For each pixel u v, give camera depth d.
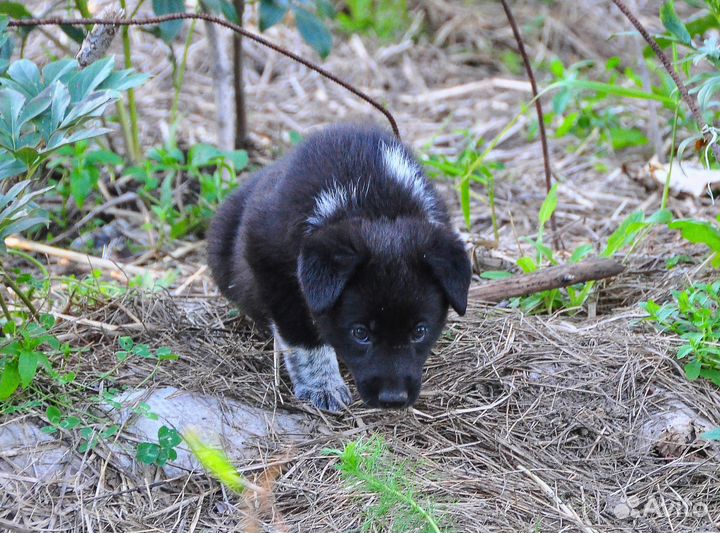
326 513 1.47
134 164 2.08
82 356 1.63
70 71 1.61
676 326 1.68
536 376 1.63
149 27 2.02
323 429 1.58
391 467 1.49
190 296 1.79
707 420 1.58
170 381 1.60
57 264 1.91
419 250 1.51
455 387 1.62
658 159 2.10
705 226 1.71
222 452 1.52
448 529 1.44
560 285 1.74
